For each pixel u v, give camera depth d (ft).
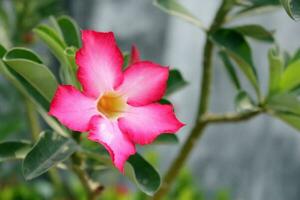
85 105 1.38
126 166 1.40
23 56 1.50
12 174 3.18
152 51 4.18
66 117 1.35
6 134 2.44
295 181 4.60
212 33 1.74
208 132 4.40
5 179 3.18
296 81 1.73
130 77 1.43
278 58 1.70
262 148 4.50
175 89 1.73
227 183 4.46
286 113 1.72
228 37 1.73
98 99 1.40
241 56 1.73
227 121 1.76
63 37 1.61
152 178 1.49
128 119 1.42
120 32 4.19
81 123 1.36
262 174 4.53
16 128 2.47
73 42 1.61
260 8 1.79
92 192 1.57
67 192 2.67
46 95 1.51
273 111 1.73
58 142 1.46
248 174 4.50
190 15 1.78
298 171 4.59
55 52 1.52
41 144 1.43
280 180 4.57
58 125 1.54
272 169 4.55
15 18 2.56
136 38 4.19
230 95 4.40
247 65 1.73
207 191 4.43
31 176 1.38
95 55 1.39
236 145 4.46
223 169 4.45
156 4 1.77
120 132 1.40
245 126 4.46
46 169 1.39
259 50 4.33
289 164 4.57
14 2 2.58
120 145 1.38
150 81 1.44
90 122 1.37
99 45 1.39
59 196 2.30
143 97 1.44
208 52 1.77
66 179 3.35
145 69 1.44
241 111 1.71
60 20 1.62
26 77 1.50
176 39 4.19
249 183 4.50
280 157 4.55
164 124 1.42
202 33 4.24
